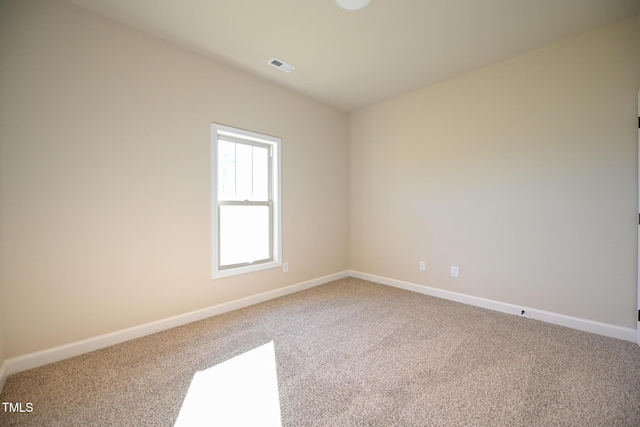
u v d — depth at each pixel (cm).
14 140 175
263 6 195
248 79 295
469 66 282
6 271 174
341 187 410
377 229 388
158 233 237
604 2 192
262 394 157
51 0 186
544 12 202
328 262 392
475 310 281
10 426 133
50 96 186
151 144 231
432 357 194
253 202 310
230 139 290
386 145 373
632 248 213
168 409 145
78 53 196
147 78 228
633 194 212
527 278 262
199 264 262
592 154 227
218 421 137
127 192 220
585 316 233
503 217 275
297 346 211
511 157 268
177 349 206
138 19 210
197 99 257
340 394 156
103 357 195
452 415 140
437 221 325
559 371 175
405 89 336
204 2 192
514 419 137
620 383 163
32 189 181
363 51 253
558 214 244
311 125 364
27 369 180
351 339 222
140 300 228
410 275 353
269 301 312
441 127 319
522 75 260
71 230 196
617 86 216
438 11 200
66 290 195
